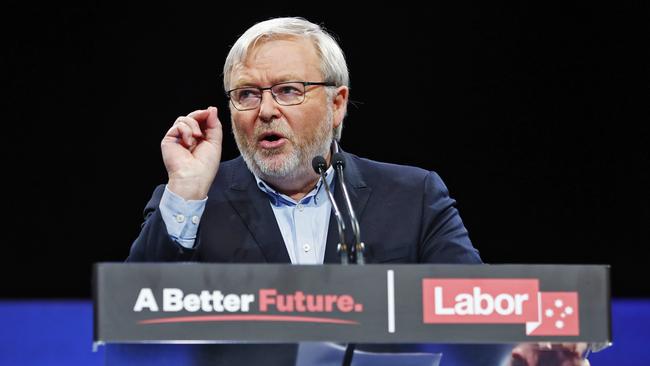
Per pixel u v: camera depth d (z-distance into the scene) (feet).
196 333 13.70
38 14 39.86
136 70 39.96
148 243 18.99
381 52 40.45
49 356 36.70
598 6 40.73
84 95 40.06
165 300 13.73
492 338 13.98
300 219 21.76
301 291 13.91
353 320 13.89
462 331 13.97
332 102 22.08
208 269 13.83
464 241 21.57
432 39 40.63
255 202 21.75
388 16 40.42
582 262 41.37
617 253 41.27
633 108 40.88
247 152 21.40
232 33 39.73
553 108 41.01
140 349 14.39
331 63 21.84
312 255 21.43
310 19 39.93
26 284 39.96
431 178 22.66
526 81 40.93
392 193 22.03
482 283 14.10
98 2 39.88
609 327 14.15
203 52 39.75
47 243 40.22
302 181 21.80
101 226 40.32
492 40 40.81
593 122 41.01
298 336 13.80
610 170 41.01
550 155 41.11
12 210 40.14
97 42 40.01
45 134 40.16
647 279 41.01
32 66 39.96
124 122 40.14
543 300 14.12
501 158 40.98
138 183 40.32
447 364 14.90
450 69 40.65
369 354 14.65
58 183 40.24
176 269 13.80
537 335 14.03
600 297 14.20
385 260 21.02
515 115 40.93
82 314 37.47
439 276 14.06
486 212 41.11
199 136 20.27
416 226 21.50
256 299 13.83
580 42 40.88
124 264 13.75
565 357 14.71
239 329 13.75
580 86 40.93
